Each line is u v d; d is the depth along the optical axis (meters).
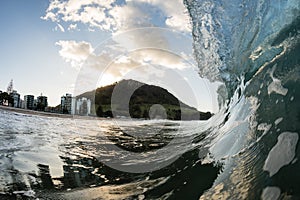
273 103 3.09
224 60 6.08
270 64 3.73
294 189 1.88
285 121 2.66
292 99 2.78
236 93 5.41
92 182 3.98
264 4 4.46
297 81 2.87
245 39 5.09
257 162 2.57
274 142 2.59
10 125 10.56
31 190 3.65
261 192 2.10
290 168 2.09
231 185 2.53
